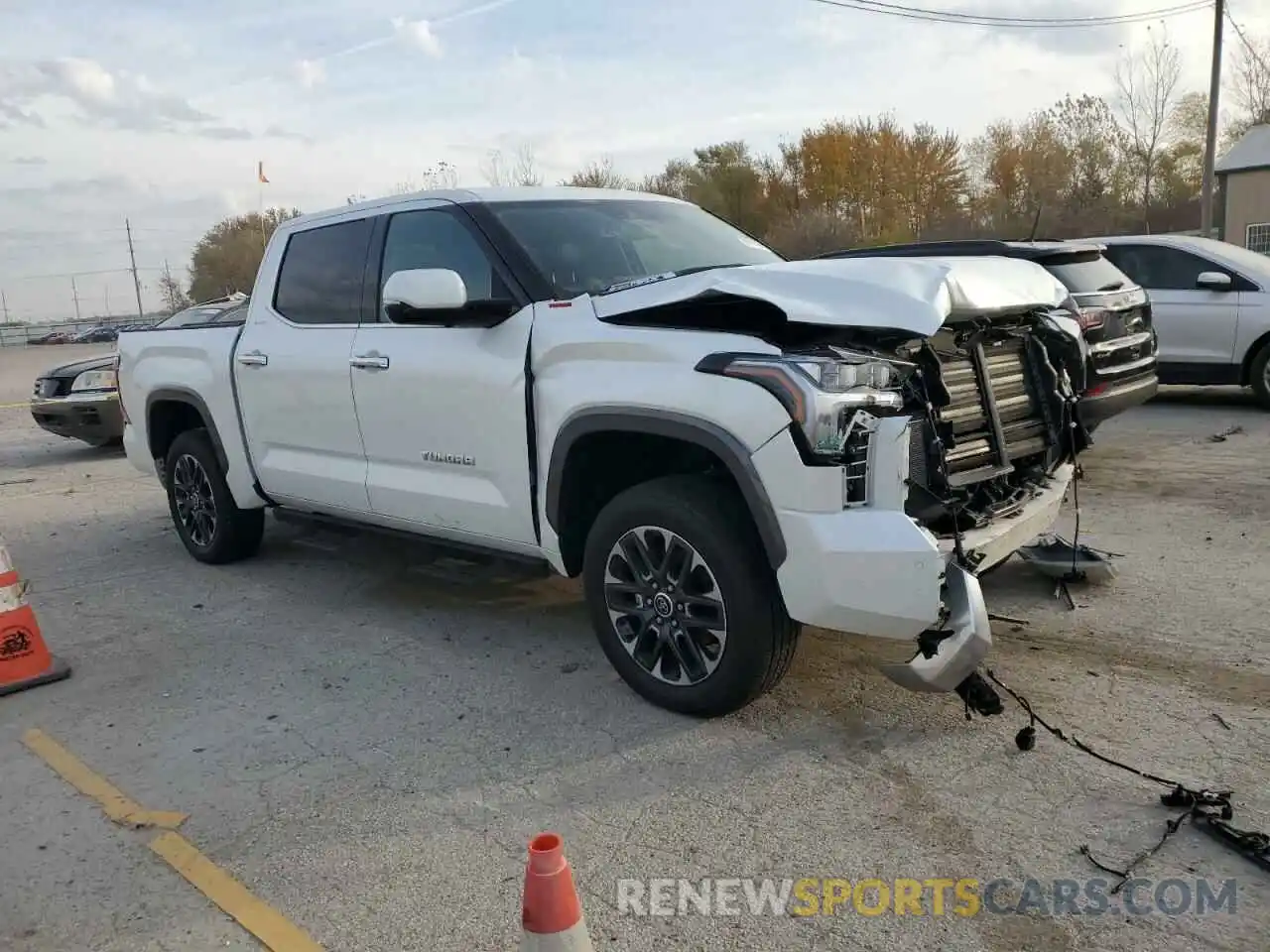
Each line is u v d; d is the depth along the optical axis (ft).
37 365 106.32
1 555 15.01
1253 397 35.78
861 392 10.55
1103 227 137.90
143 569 21.34
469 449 14.30
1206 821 9.76
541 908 6.97
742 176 163.32
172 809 11.14
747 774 11.14
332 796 11.21
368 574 19.93
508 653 15.28
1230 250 34.09
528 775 11.41
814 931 8.59
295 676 14.83
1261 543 18.56
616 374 12.10
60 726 13.56
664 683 12.55
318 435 17.08
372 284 16.11
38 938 9.02
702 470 13.26
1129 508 21.58
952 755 11.35
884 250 26.48
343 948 8.68
